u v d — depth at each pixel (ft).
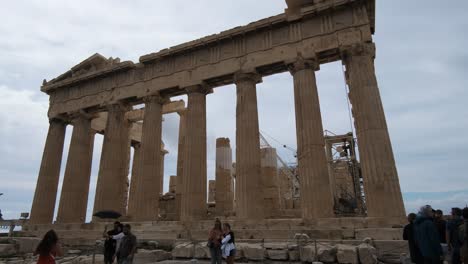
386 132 61.46
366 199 58.85
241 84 78.02
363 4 70.23
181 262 47.11
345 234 53.88
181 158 106.83
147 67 94.02
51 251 23.67
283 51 75.51
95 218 83.41
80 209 92.79
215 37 83.30
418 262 29.40
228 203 99.81
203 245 52.34
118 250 37.04
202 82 83.76
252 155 71.36
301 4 77.15
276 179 101.14
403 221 53.72
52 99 110.11
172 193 125.70
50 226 86.79
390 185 57.52
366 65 65.98
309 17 74.33
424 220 28.37
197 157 78.07
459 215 32.04
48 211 95.50
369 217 56.59
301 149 66.95
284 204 119.96
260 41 79.41
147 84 91.66
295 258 46.14
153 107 88.53
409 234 30.78
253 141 72.59
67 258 55.62
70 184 92.84
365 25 68.80
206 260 50.37
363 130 61.98
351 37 69.00
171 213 109.19
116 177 88.17
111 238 43.98
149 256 51.93
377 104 62.95
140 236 70.49
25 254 61.26
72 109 103.35
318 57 73.87
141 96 91.40
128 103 97.04
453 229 31.55
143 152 84.02
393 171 58.70
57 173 101.86
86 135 101.55
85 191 101.91
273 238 58.34
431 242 27.27
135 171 109.29
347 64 69.15
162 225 72.69
